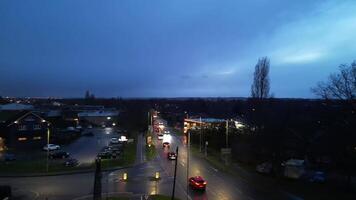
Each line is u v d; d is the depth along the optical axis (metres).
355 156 37.94
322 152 46.34
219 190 36.75
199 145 73.50
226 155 58.78
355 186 38.41
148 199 31.48
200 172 46.94
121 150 63.19
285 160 49.50
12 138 70.75
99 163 26.31
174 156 56.91
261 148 50.16
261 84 58.44
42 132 74.00
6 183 38.72
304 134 51.50
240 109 129.75
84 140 83.06
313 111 51.16
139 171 46.78
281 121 49.12
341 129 38.00
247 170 48.75
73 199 32.34
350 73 45.53
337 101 39.12
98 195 26.19
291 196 34.53
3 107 104.44
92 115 127.44
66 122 106.75
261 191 36.56
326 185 39.66
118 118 128.38
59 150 63.47
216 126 79.75
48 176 42.59
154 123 123.62
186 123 104.00
